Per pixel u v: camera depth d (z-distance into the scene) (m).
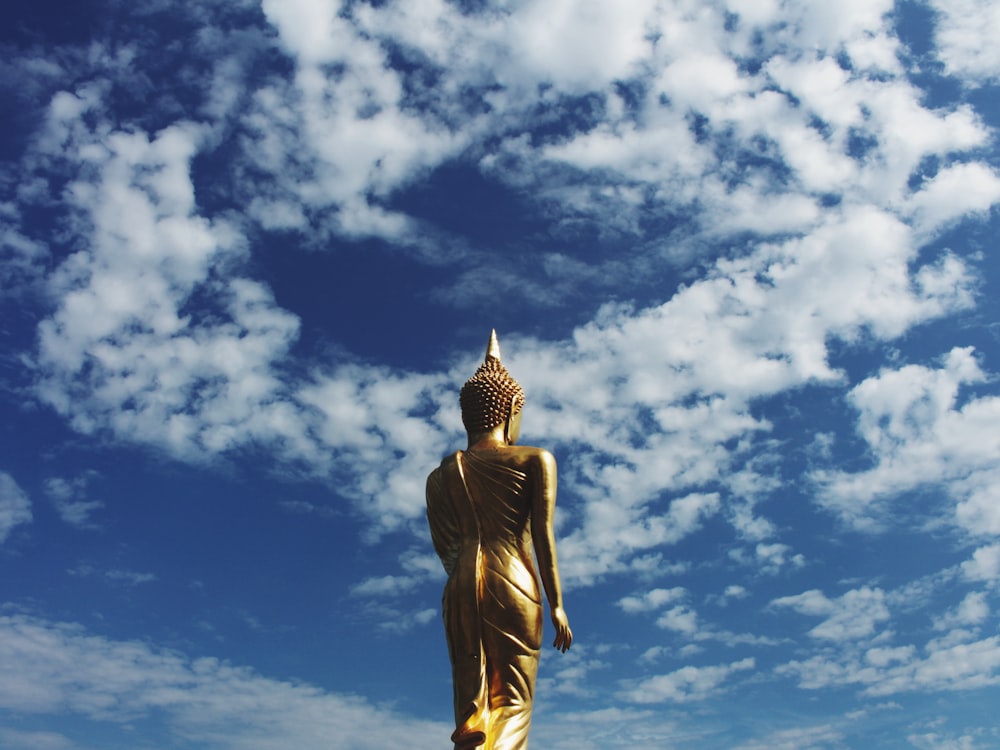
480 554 15.91
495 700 15.27
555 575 15.84
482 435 17.39
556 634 15.61
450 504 16.47
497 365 18.08
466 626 15.49
